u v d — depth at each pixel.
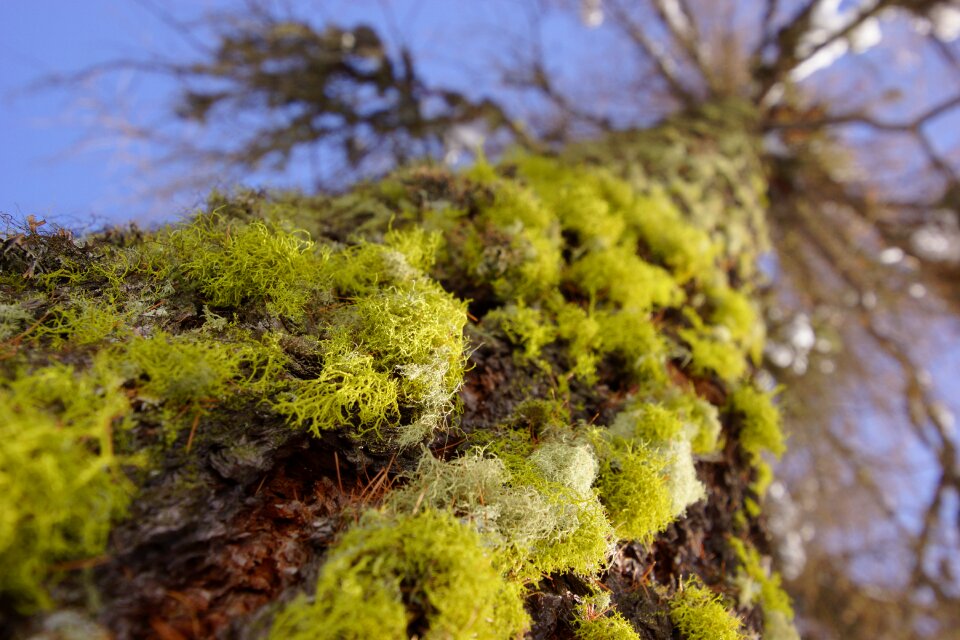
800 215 0.77
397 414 0.21
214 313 0.21
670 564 0.25
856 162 0.82
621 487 0.23
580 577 0.22
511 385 0.26
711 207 0.45
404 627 0.16
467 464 0.20
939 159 0.76
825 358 0.77
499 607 0.18
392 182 0.34
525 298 0.29
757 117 0.72
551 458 0.22
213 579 0.17
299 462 0.20
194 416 0.18
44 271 0.21
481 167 0.35
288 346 0.21
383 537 0.17
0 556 0.14
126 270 0.21
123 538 0.16
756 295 0.48
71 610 0.15
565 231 0.33
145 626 0.16
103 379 0.17
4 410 0.15
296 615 0.16
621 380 0.29
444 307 0.23
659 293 0.32
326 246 0.24
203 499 0.18
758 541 0.31
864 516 0.75
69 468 0.15
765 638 0.28
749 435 0.31
